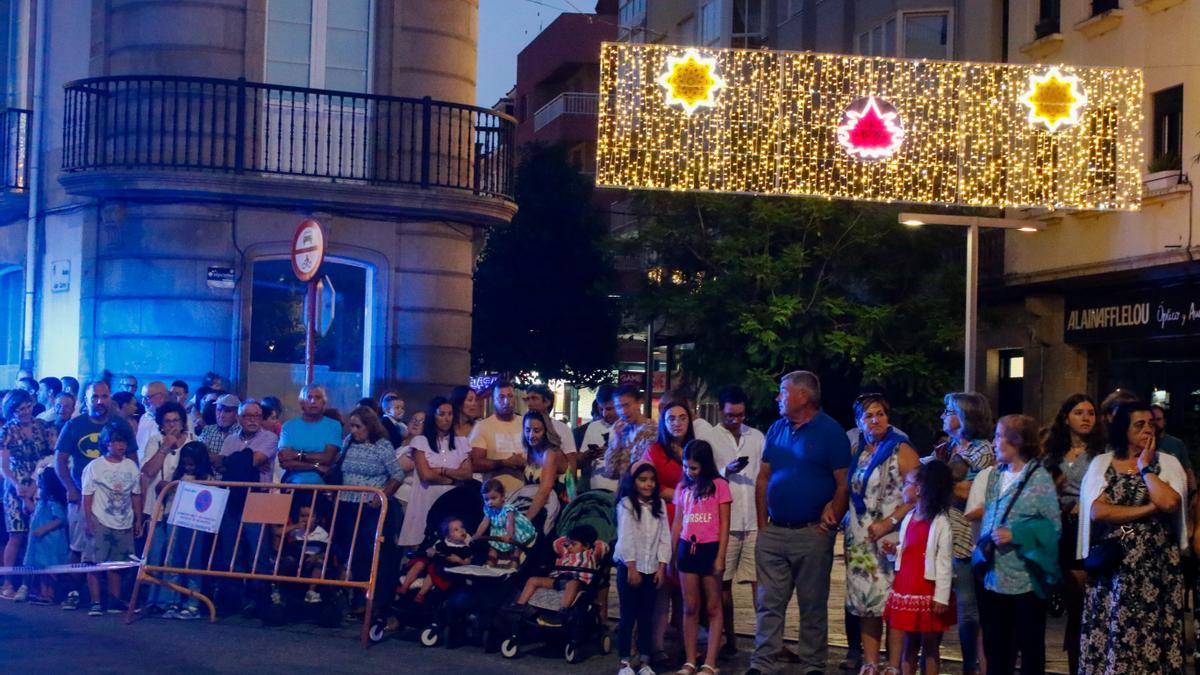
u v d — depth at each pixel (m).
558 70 54.81
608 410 13.58
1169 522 9.43
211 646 11.39
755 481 11.20
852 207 26.83
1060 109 17.86
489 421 12.72
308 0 20.31
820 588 10.43
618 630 11.46
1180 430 23.28
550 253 41.19
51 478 13.80
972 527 10.07
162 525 13.12
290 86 19.59
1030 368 26.95
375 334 20.53
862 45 32.56
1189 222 22.19
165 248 19.72
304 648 11.45
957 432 10.70
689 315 27.66
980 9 28.69
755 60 22.36
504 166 21.14
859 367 27.48
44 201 21.88
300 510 12.79
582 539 11.40
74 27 21.27
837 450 10.38
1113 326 24.41
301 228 14.89
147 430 14.71
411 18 20.66
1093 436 10.23
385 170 20.28
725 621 11.55
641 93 20.19
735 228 27.44
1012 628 9.62
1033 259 26.30
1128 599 9.31
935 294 27.14
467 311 21.22
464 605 11.52
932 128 23.56
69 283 20.95
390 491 12.73
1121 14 23.92
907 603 9.65
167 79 19.22
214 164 19.36
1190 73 22.36
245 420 13.55
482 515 12.15
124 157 19.27
